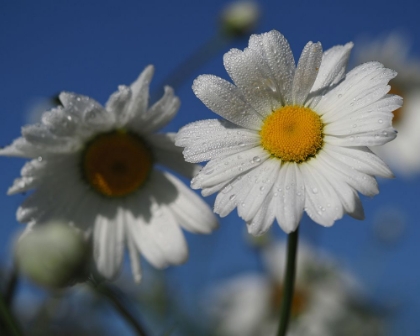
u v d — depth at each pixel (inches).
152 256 10.4
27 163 10.0
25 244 9.3
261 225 8.9
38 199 10.2
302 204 8.9
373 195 8.8
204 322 15.4
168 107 10.2
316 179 9.1
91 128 10.2
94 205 10.5
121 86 9.9
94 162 10.5
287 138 9.3
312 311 15.9
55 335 13.6
